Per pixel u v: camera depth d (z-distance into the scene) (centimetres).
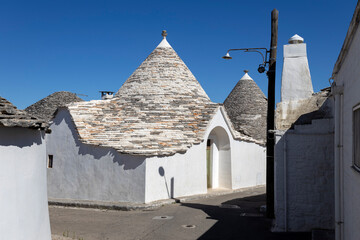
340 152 668
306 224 836
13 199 557
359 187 484
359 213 486
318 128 835
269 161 1018
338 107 675
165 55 1873
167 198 1326
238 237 818
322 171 830
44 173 686
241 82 2552
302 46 951
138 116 1548
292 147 849
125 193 1252
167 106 1631
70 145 1386
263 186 1955
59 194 1388
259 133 2294
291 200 845
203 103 1680
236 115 2398
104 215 1097
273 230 850
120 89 1811
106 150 1299
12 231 554
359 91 484
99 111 1532
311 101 919
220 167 1772
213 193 1539
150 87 1733
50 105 2009
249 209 1173
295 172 845
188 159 1445
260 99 2461
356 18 486
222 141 1766
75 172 1362
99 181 1304
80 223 977
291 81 940
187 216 1055
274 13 1033
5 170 542
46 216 695
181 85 1764
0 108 587
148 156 1241
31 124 586
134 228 916
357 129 527
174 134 1462
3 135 539
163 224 955
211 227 919
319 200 831
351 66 559
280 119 912
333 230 813
